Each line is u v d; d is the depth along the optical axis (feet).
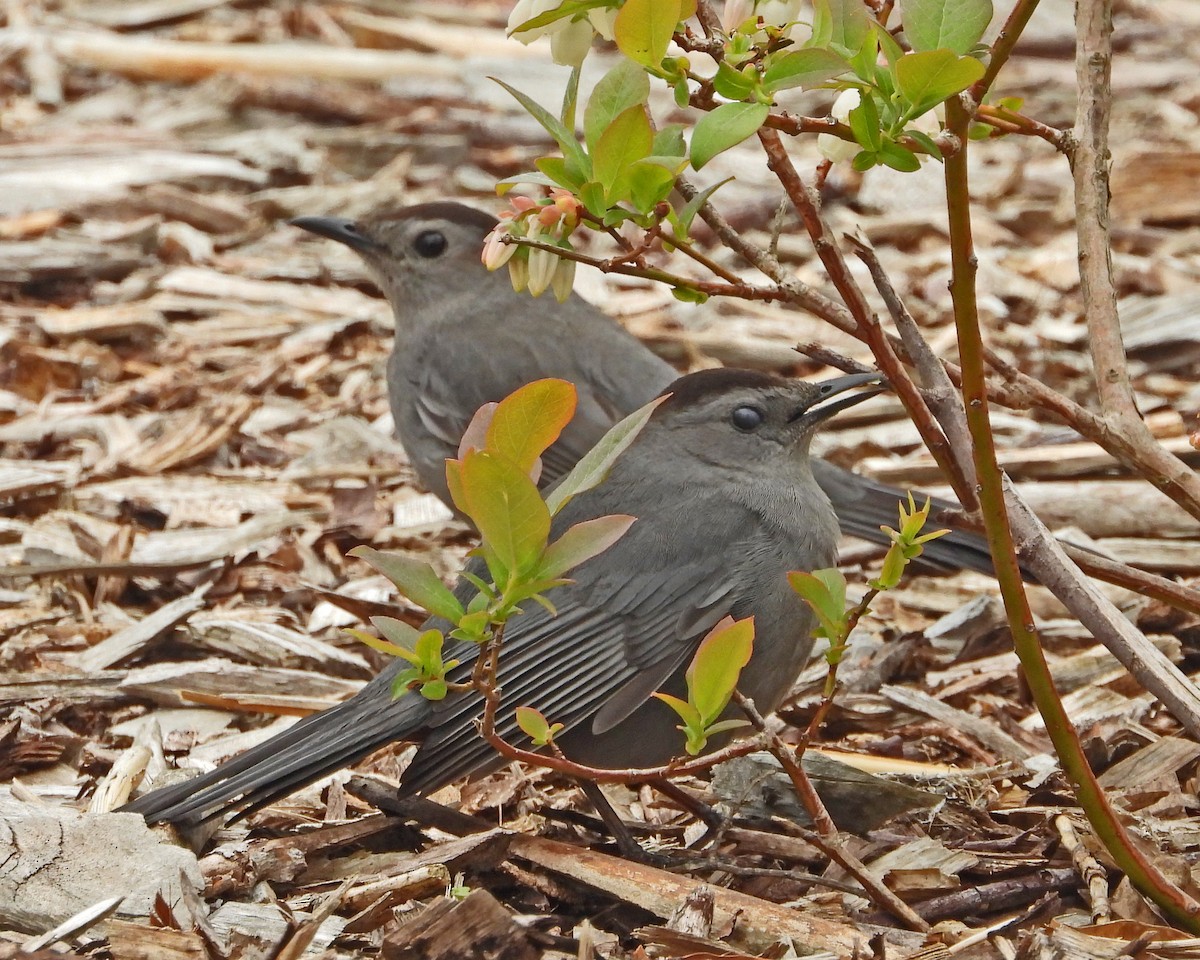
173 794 27.32
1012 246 58.03
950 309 53.88
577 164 21.45
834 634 22.76
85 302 54.65
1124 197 59.21
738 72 20.77
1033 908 25.68
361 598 39.55
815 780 29.68
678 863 28.32
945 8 20.76
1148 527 41.93
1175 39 74.18
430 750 27.71
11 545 41.55
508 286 43.34
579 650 29.37
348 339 53.47
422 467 43.73
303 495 44.60
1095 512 42.11
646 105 21.43
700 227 58.18
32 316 53.11
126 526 42.27
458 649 28.37
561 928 25.96
